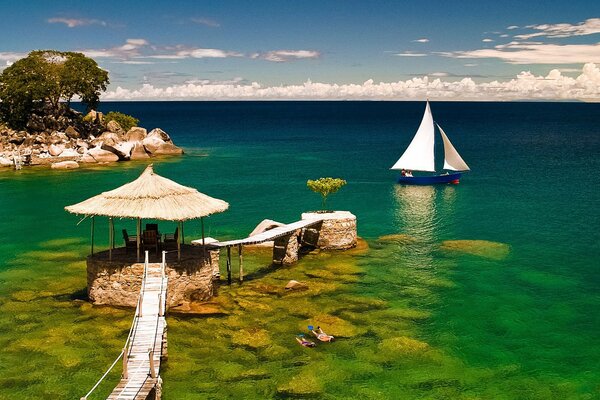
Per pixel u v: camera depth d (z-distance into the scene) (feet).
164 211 105.81
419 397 77.30
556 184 269.44
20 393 76.59
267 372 83.41
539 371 85.40
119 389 70.49
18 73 358.02
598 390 80.07
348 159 375.25
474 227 180.04
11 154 330.34
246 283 124.16
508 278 128.67
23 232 171.53
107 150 346.95
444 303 112.88
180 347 91.20
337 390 78.79
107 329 96.94
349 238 153.58
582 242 161.27
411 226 181.47
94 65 386.73
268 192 244.42
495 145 487.61
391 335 96.99
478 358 89.20
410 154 284.00
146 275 102.78
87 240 161.99
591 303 113.29
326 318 103.65
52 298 112.57
